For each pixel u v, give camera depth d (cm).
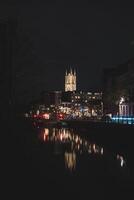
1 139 5359
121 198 2758
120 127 8825
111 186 3284
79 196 2697
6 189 2675
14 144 5225
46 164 4197
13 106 7388
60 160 4891
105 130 9650
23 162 4016
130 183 3519
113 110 16700
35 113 14950
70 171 4003
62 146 7106
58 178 3397
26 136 6419
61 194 2683
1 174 3228
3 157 4178
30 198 2445
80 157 5609
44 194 2612
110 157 5891
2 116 6594
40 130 11262
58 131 11638
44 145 6544
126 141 8281
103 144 8288
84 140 9019
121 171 4406
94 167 4606
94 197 2711
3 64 7388
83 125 11688
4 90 7275
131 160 5750
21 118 8619
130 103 15650
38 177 3256
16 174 3266
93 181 3481
